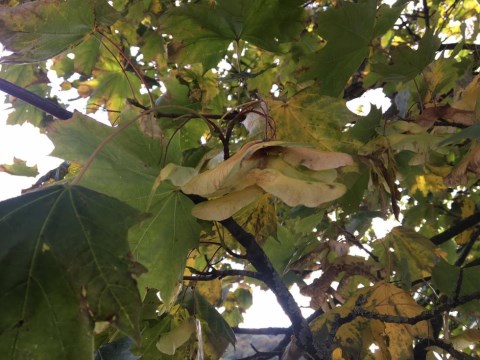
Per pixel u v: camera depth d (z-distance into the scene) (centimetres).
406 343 34
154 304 29
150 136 25
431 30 31
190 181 20
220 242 31
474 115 28
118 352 27
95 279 17
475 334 34
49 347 16
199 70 43
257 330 41
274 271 27
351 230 49
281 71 52
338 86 34
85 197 19
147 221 25
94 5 28
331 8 31
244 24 35
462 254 63
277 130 28
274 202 30
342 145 28
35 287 16
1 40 27
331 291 38
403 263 37
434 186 46
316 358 27
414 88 37
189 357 30
